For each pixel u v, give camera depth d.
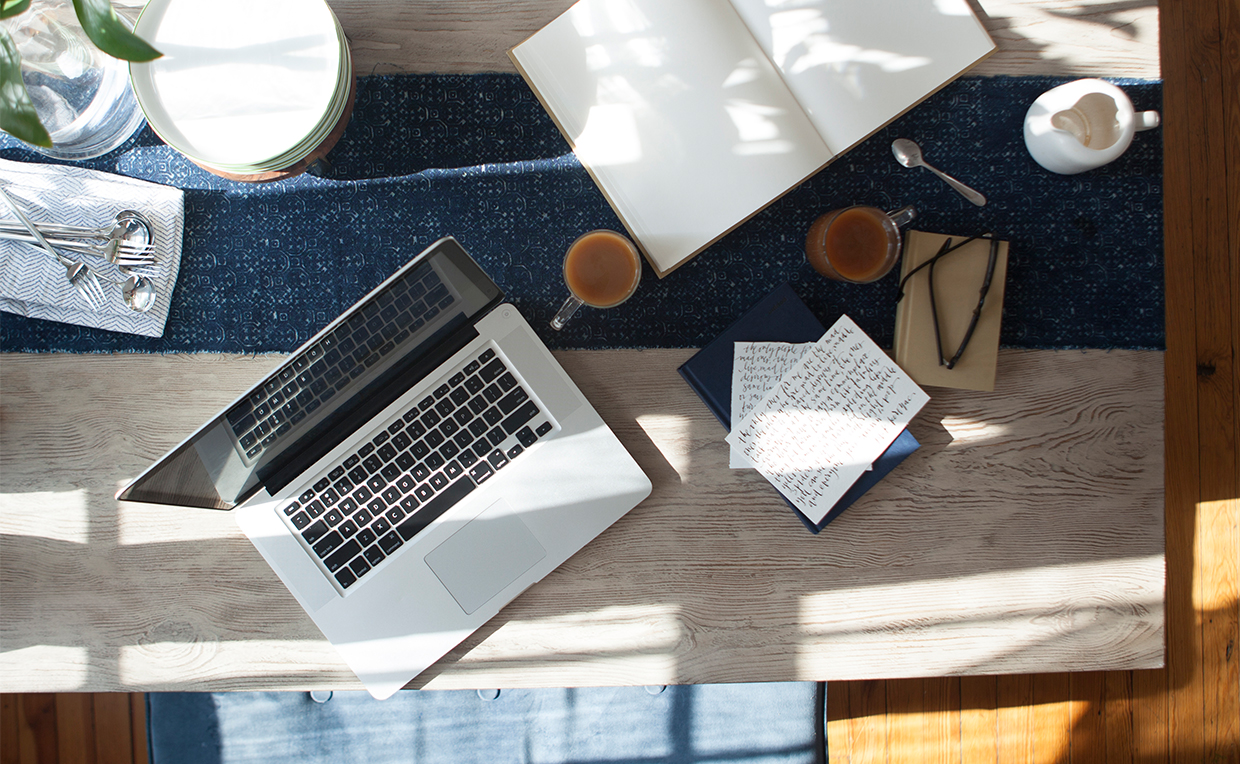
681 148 0.82
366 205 0.88
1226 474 1.42
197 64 0.70
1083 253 0.88
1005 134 0.88
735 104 0.81
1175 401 1.43
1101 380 0.88
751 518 0.87
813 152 0.82
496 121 0.88
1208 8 1.40
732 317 0.89
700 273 0.89
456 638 0.84
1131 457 0.87
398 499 0.84
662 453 0.88
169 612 0.86
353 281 0.88
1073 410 0.88
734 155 0.81
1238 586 1.42
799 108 0.82
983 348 0.85
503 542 0.85
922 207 0.89
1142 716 1.43
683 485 0.88
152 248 0.86
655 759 1.07
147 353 0.87
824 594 0.87
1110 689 1.44
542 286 0.89
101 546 0.86
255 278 0.88
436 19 0.87
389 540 0.84
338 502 0.84
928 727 1.44
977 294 0.86
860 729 1.44
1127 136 0.80
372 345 0.78
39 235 0.79
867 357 0.85
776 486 0.85
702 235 0.82
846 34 0.82
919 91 0.82
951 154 0.89
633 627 0.86
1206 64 1.41
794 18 0.82
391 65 0.87
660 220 0.82
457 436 0.85
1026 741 1.44
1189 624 1.43
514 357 0.85
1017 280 0.88
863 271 0.86
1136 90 0.87
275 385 0.76
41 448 0.86
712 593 0.87
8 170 0.84
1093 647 0.87
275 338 0.88
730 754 1.07
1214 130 1.41
